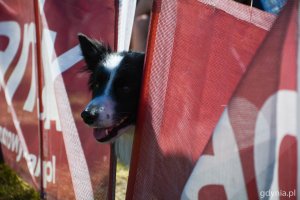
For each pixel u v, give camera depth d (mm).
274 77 2025
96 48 3434
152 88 2619
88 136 3355
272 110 2037
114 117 3178
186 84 2518
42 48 3656
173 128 2564
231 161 2213
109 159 3209
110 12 3363
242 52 2348
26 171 4230
